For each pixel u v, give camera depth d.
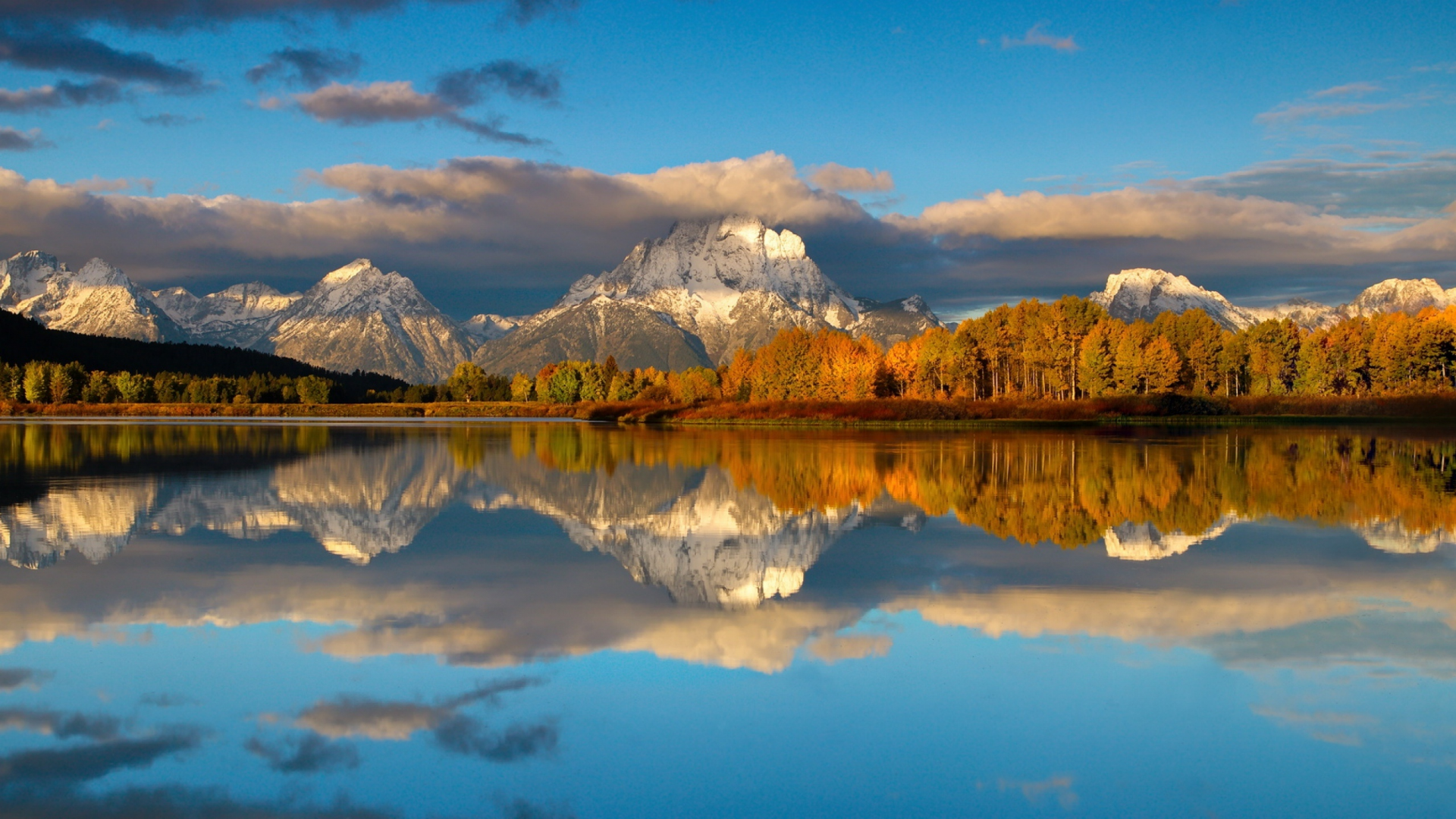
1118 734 13.28
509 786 11.70
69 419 159.75
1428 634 17.83
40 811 10.90
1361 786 11.78
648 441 83.75
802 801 11.38
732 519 32.75
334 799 11.31
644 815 11.00
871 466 53.03
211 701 14.35
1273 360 154.38
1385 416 121.12
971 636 17.78
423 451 68.69
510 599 20.66
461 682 15.26
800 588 21.69
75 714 13.80
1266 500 37.06
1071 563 24.44
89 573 23.14
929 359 151.25
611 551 26.70
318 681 15.26
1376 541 27.62
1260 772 12.15
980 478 45.97
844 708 14.21
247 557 25.41
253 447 73.38
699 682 15.28
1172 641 17.47
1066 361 152.12
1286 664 16.09
